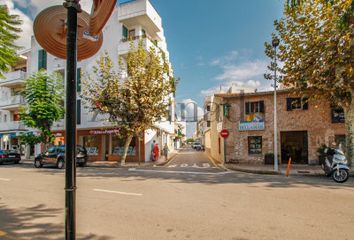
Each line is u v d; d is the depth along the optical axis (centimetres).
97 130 2470
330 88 1329
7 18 809
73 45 193
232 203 712
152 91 1927
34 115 2272
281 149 2006
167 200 750
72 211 187
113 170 1661
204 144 5225
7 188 964
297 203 713
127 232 486
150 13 2436
